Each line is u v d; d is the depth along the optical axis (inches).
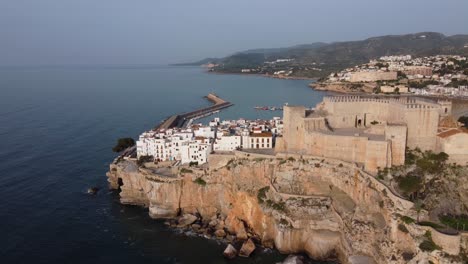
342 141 4259.4
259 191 4446.4
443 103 4832.7
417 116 4146.2
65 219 4707.2
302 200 4104.3
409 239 3144.7
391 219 3341.5
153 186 4909.0
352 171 4052.7
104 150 7436.0
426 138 4185.5
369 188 3759.8
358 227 3609.7
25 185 5674.2
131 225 4596.5
